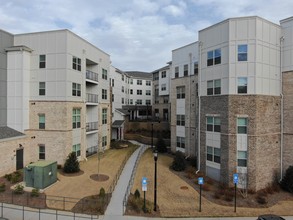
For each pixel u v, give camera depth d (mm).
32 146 24531
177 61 31281
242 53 19812
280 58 21219
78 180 20234
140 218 14156
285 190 19891
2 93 23547
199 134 23516
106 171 23312
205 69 22688
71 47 24656
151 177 22266
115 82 52594
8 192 16875
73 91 25203
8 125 24016
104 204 15531
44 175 17906
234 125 20047
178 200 17266
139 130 47469
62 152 23906
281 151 21406
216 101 21438
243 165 19984
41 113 24328
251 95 19609
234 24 19984
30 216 13664
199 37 23312
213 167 21875
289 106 20875
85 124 27875
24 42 24750
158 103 54375
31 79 24562
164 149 33688
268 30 20312
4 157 20859
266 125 20203
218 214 15258
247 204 17047
